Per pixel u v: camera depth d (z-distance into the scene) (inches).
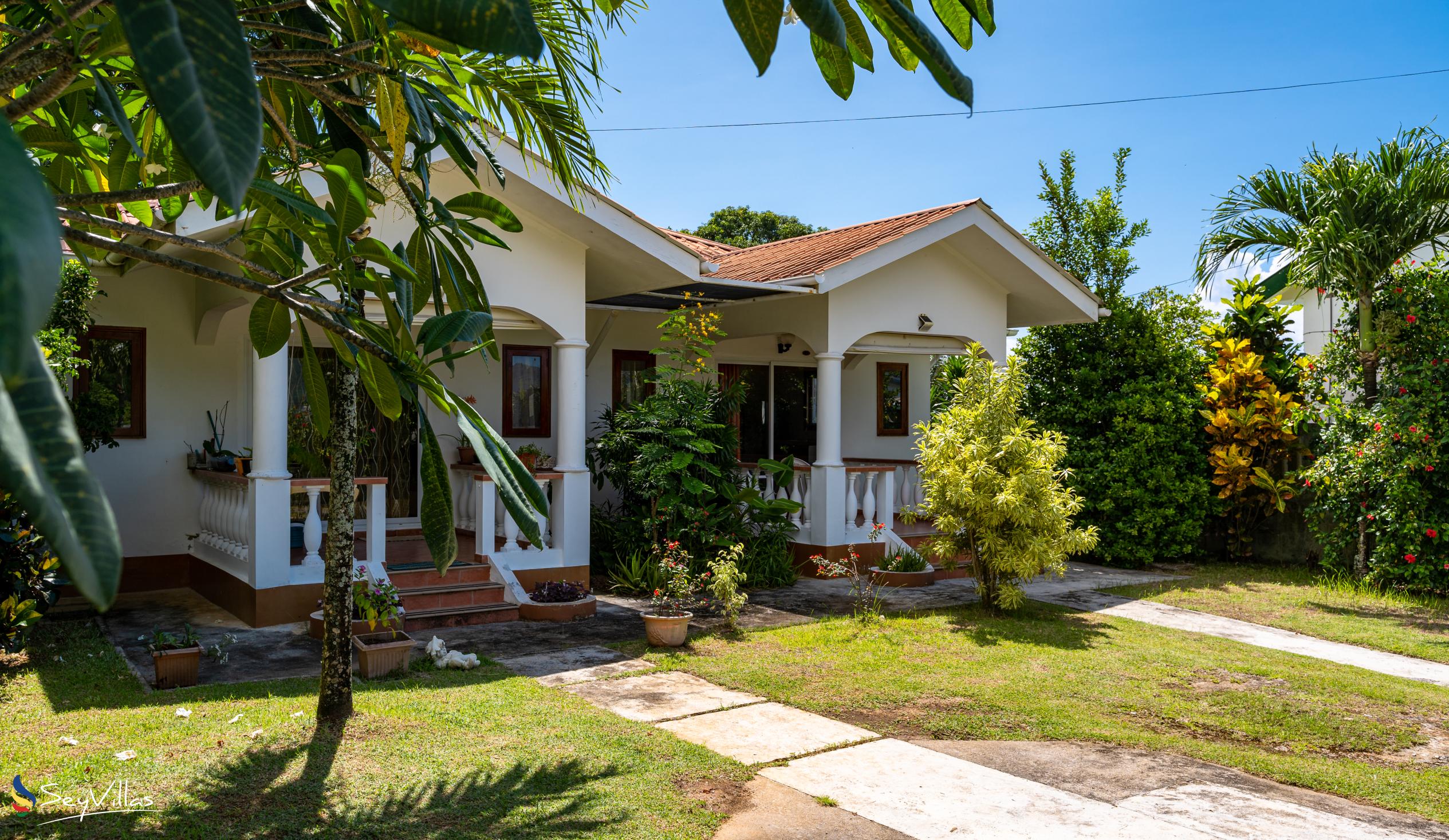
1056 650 337.4
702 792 200.7
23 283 26.3
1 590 271.0
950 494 400.5
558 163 206.7
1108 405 556.1
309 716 235.8
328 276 109.0
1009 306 583.2
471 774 202.5
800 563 514.9
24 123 110.0
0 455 27.1
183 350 438.0
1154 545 550.6
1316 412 495.2
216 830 168.4
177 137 40.1
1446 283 435.5
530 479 84.8
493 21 48.8
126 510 425.1
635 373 569.0
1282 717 263.1
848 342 497.0
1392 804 200.8
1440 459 431.2
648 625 337.7
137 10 40.6
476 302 140.3
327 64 112.0
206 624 362.3
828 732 244.7
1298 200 466.6
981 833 183.2
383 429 483.8
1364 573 474.9
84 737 217.3
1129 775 215.8
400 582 384.2
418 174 129.7
